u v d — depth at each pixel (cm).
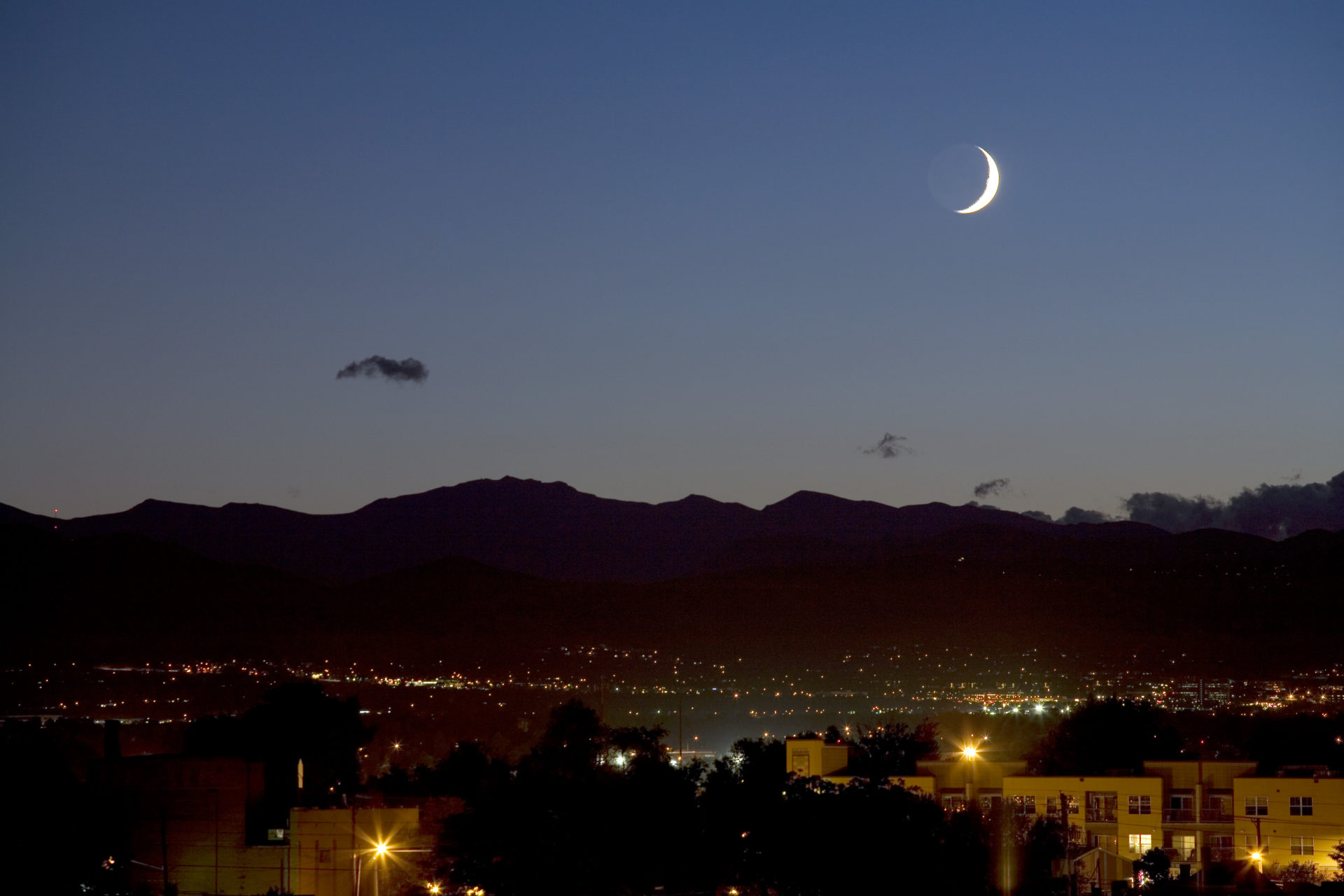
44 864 7238
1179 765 9181
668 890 7369
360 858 8200
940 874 6825
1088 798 9038
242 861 8388
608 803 7469
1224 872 8106
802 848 6944
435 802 8925
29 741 8475
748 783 7794
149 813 8362
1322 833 8419
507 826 7288
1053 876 7912
